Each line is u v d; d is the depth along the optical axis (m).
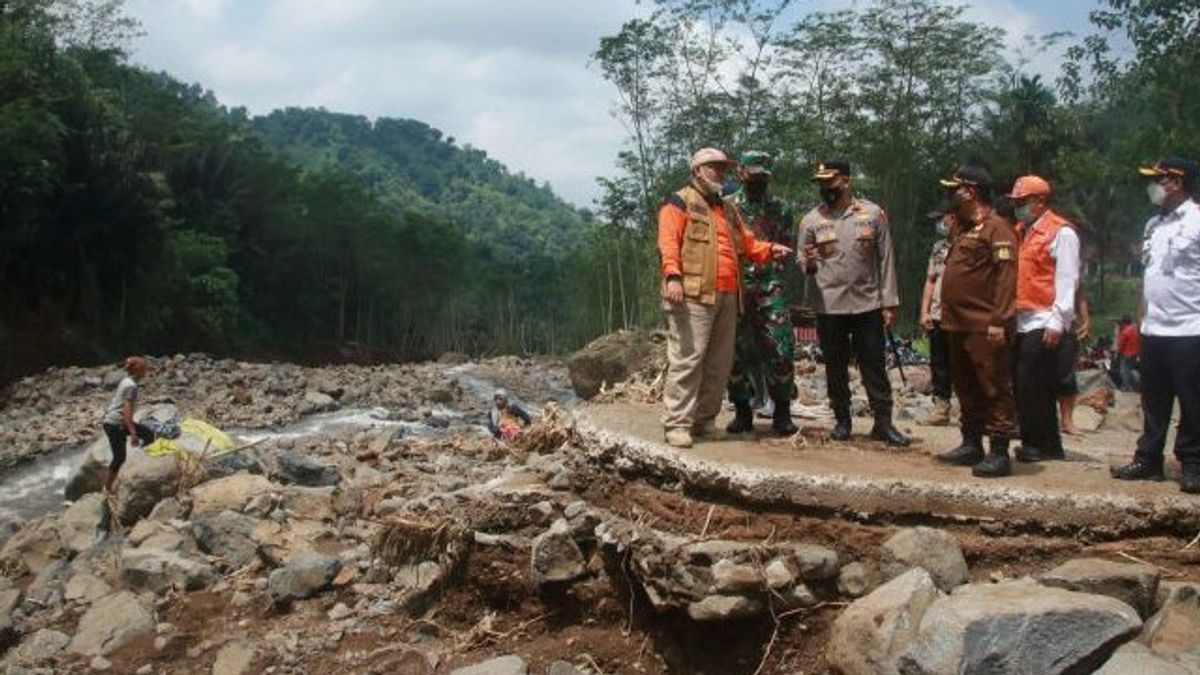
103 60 49.94
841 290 7.24
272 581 7.84
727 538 6.12
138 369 12.88
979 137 38.34
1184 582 5.50
